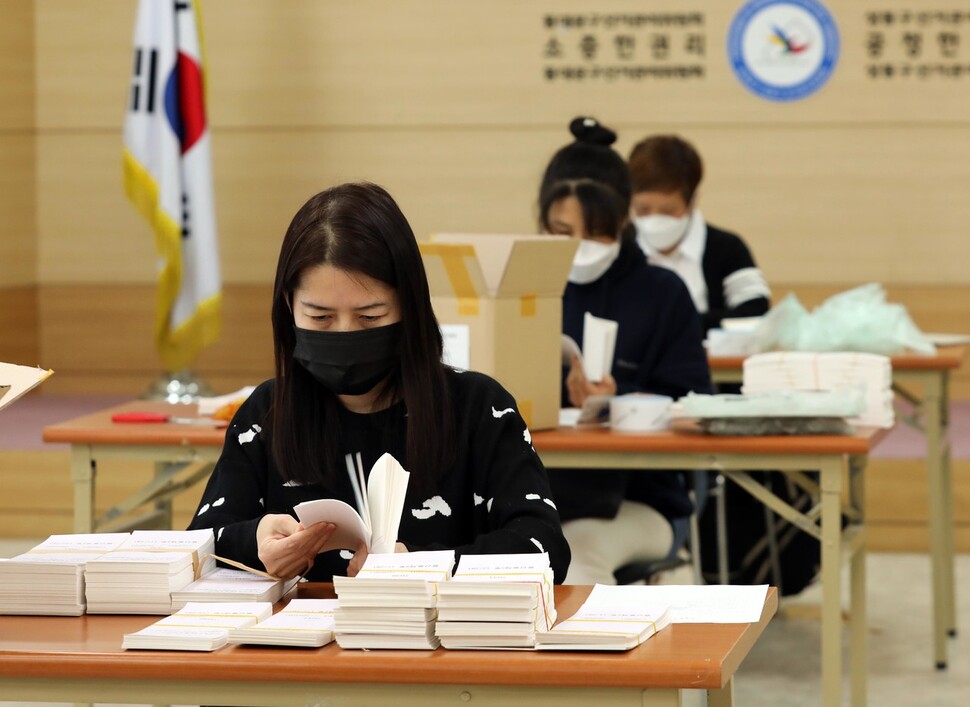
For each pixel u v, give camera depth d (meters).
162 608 1.79
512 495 2.03
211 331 6.16
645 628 1.62
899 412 4.42
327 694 1.58
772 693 3.94
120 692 1.61
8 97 6.85
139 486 5.82
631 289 3.58
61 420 6.42
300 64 6.86
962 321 6.64
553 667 1.53
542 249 3.05
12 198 6.91
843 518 4.50
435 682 1.55
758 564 4.62
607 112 6.73
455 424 2.06
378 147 6.86
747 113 6.66
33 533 5.89
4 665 1.60
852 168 6.63
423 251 3.02
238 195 6.94
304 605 1.76
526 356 3.09
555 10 6.73
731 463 3.09
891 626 4.68
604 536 3.18
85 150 7.05
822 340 4.29
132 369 7.15
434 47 6.80
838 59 6.59
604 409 3.26
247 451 2.13
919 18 6.55
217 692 1.60
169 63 6.02
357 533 1.85
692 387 3.54
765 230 6.69
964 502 5.71
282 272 1.98
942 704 3.85
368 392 2.05
